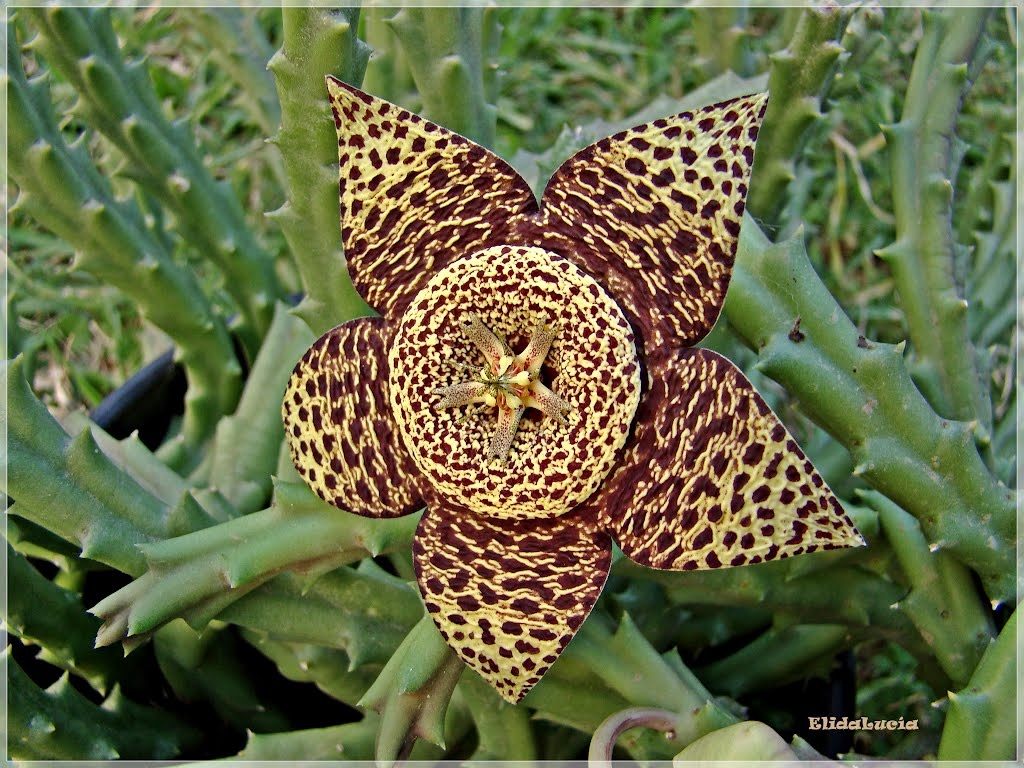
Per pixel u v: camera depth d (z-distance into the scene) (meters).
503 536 0.11
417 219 0.12
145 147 0.17
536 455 0.11
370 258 0.12
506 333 0.11
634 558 0.11
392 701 0.12
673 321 0.11
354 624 0.14
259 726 0.17
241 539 0.13
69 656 0.15
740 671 0.17
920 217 0.15
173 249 0.21
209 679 0.17
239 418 0.18
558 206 0.11
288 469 0.16
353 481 0.12
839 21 0.15
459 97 0.15
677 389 0.11
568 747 0.16
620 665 0.13
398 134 0.11
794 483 0.10
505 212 0.12
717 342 0.15
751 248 0.13
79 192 0.17
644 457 0.11
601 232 0.11
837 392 0.13
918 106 0.15
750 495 0.10
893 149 0.15
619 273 0.11
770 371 0.13
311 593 0.14
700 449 0.11
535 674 0.11
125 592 0.13
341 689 0.16
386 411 0.12
